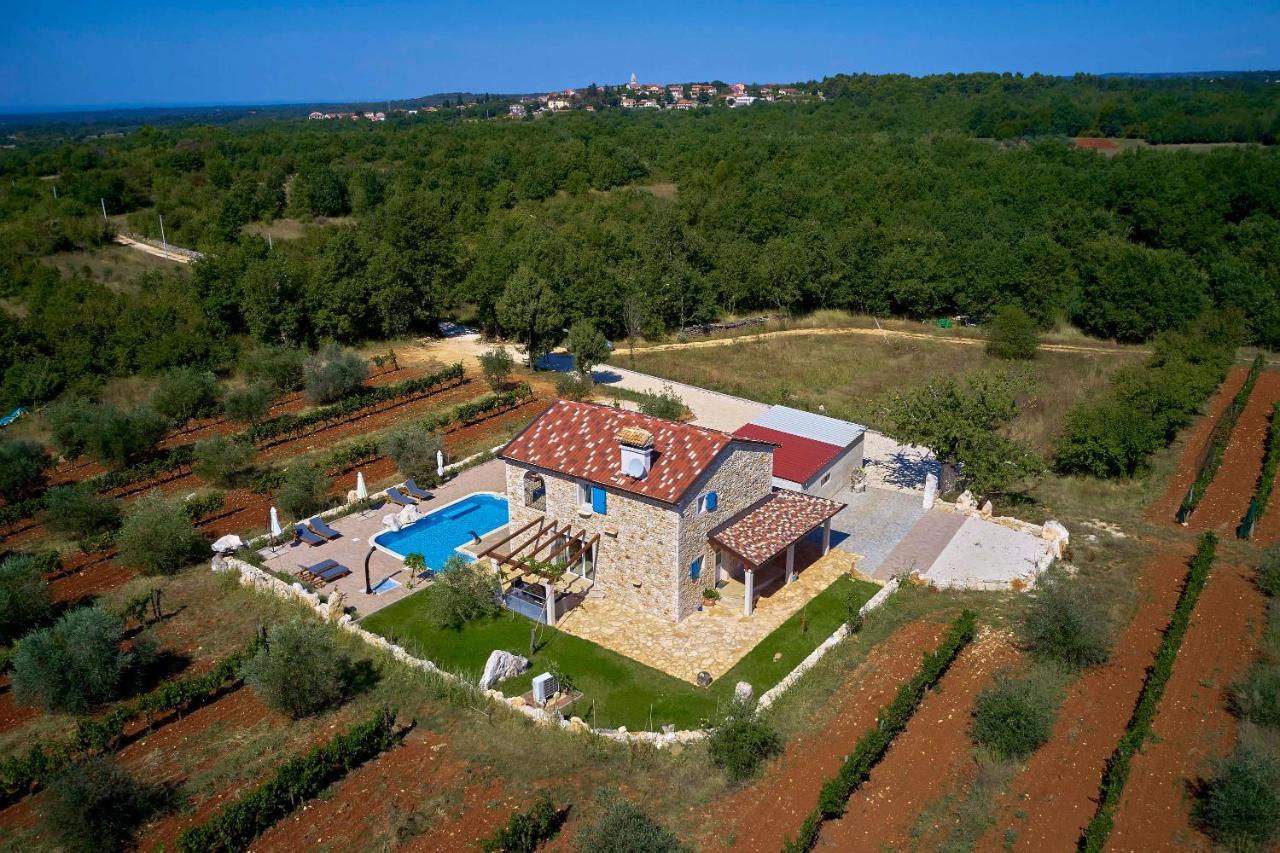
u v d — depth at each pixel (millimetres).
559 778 22000
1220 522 37312
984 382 38281
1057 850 19656
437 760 22656
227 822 19344
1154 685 24141
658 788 21688
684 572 29281
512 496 33281
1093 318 72125
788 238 83250
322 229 92312
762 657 27547
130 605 28750
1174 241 84188
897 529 36781
